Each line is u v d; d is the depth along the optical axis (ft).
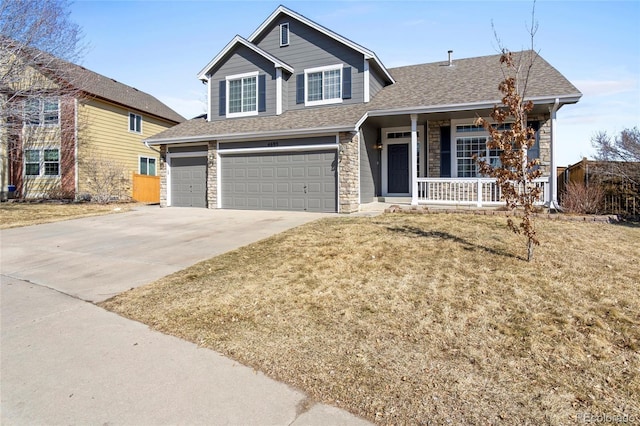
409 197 46.52
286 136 40.93
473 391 8.50
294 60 47.52
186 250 23.79
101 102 65.31
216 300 14.69
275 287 15.80
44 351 11.03
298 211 40.70
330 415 7.79
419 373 9.30
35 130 61.82
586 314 12.25
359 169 40.37
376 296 14.35
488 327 11.63
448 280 15.58
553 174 33.60
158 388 8.98
